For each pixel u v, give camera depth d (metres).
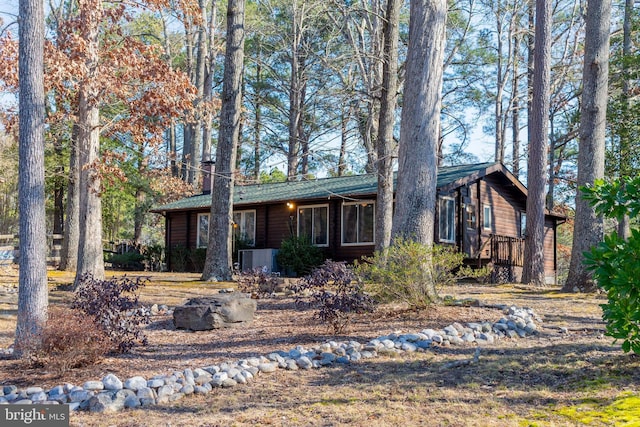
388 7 14.38
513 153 32.59
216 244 15.88
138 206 32.31
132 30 29.80
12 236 24.55
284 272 19.97
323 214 20.22
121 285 7.37
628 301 4.29
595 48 12.35
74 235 19.50
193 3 13.98
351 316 8.38
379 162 14.43
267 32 31.72
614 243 4.45
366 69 25.42
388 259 8.56
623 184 4.75
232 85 15.98
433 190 9.52
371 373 5.57
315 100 29.23
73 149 19.42
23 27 6.56
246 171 39.88
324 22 30.58
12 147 26.39
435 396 4.71
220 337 7.78
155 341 7.59
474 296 11.61
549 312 9.12
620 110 20.16
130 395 4.81
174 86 12.85
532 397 4.54
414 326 7.62
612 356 5.69
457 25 29.62
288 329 8.07
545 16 15.75
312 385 5.25
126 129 13.18
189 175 29.27
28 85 6.55
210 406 4.69
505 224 21.72
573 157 32.25
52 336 5.77
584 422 3.80
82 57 11.98
